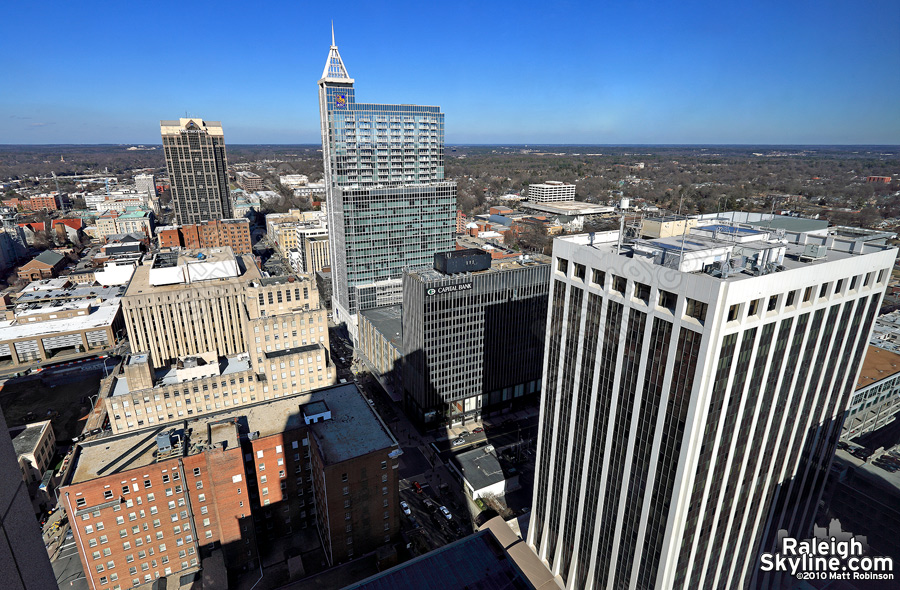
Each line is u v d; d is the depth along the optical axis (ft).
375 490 361.71
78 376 651.66
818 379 263.70
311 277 508.53
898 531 362.12
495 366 563.07
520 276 543.39
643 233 301.43
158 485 334.24
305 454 383.45
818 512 371.15
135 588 344.49
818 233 326.03
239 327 597.52
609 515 270.46
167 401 415.64
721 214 390.01
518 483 462.60
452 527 414.21
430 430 549.13
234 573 361.51
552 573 335.26
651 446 231.91
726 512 247.91
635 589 256.11
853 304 257.14
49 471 457.27
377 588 281.54
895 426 507.30
